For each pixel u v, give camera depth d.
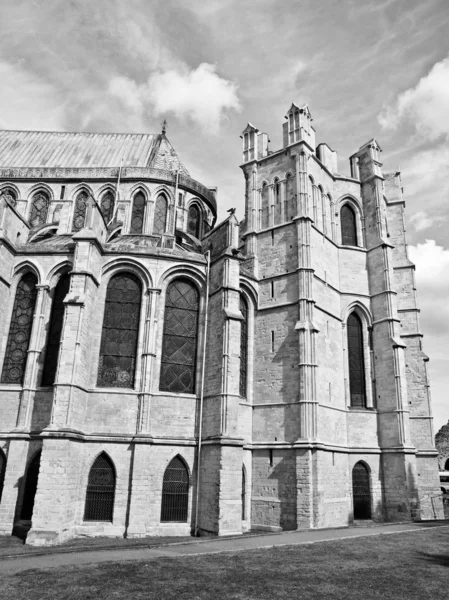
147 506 32.41
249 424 40.34
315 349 39.34
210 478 33.19
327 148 50.69
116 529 31.52
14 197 49.88
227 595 16.70
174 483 34.19
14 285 37.09
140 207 50.00
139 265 37.34
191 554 23.80
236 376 35.12
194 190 52.69
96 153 56.16
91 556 23.30
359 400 45.03
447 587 17.88
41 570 19.95
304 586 17.94
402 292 53.44
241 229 49.53
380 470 43.09
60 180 50.03
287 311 41.69
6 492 31.84
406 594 16.95
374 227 49.47
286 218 45.19
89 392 34.12
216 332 36.72
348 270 48.03
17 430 33.00
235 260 37.78
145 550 25.12
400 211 55.81
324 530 33.59
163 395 35.38
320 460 37.38
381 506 42.09
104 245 37.34
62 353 31.75
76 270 34.12
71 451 30.27
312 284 41.56
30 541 27.77
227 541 28.25
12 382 35.00
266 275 44.28
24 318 36.62
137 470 32.56
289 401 39.09
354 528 35.00
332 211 49.44
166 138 59.16
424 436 49.09
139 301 37.41
